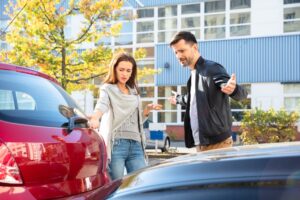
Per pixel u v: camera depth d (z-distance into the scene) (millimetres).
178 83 25172
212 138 4445
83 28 14648
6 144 2977
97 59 14750
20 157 3004
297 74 23031
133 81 4992
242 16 24250
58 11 14352
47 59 14125
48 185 3139
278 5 23484
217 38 24750
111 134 4711
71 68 14883
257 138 14891
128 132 4793
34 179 3055
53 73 14422
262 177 1568
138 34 26156
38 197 3041
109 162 4676
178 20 25531
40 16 13812
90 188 3510
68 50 14695
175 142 22859
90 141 3699
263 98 23641
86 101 25859
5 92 3342
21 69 3791
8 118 3143
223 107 4469
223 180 1611
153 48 25844
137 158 4836
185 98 5160
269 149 1872
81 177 3451
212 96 4395
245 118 15008
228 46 24406
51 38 14141
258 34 23859
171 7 25688
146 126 17250
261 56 23750
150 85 25844
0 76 3471
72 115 3748
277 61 23438
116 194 1832
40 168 3102
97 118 4414
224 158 1797
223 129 4457
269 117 14703
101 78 15453
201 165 1756
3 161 2939
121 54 4824
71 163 3359
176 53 4652
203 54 24906
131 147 4824
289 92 23250
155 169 1945
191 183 1654
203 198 1591
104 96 4684
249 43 24000
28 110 3363
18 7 14039
